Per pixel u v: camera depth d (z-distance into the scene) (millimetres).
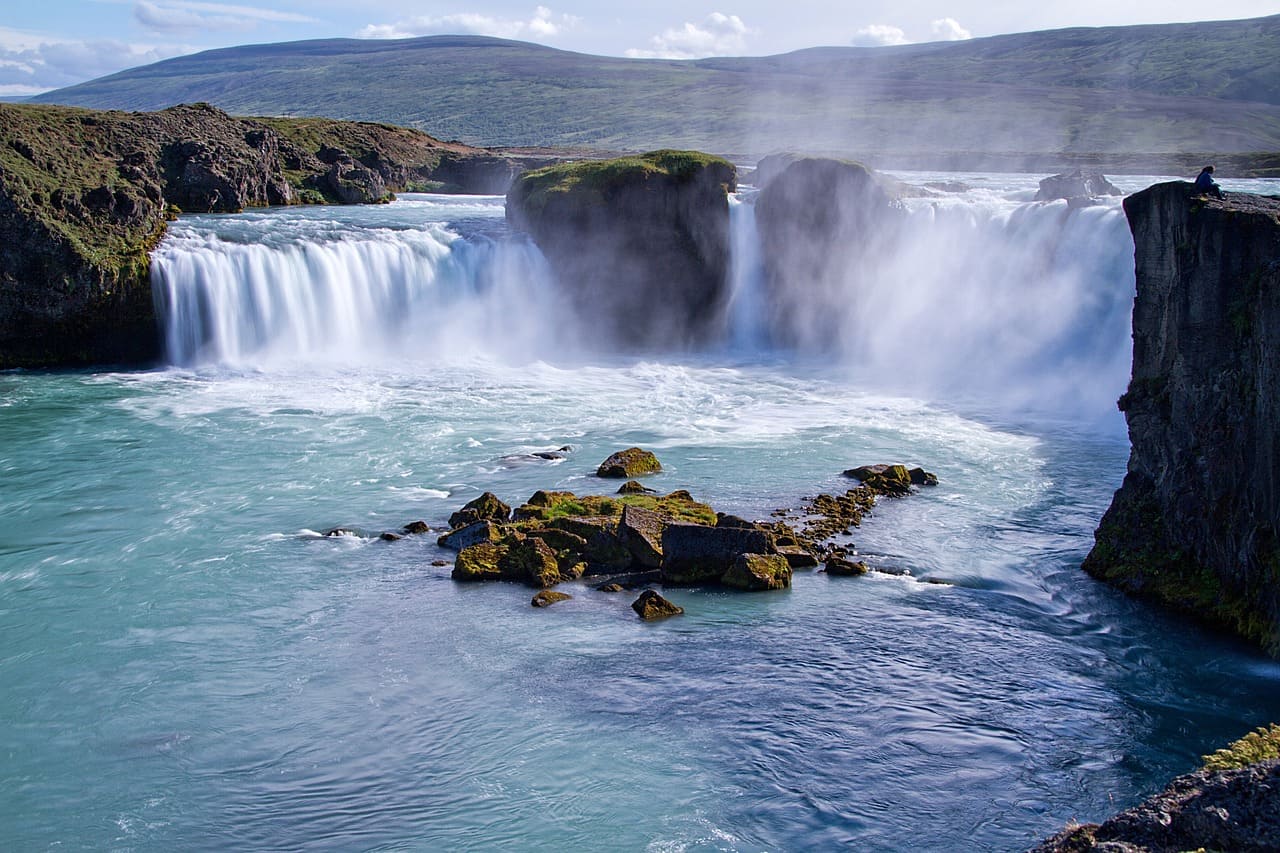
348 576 26031
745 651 22297
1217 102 186375
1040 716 19859
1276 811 11758
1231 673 21484
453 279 55156
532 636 23000
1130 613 24172
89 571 26156
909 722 19578
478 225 60469
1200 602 23891
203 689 20844
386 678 21234
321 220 61625
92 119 64938
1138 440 26547
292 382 46125
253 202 70750
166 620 23688
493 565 26156
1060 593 25250
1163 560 25031
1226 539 23594
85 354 49656
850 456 35719
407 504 30797
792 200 57000
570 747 18812
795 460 35188
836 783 17734
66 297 48375
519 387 46000
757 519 29391
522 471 33781
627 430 39000
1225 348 23750
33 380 45906
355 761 18531
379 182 80688
